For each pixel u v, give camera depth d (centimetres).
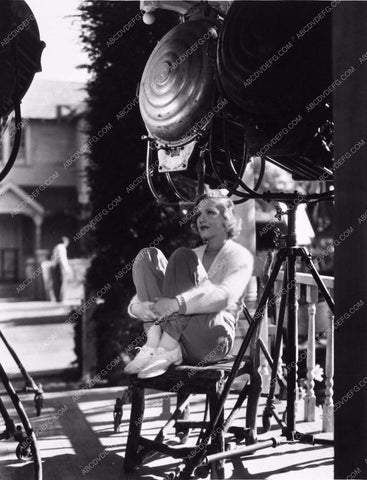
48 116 2731
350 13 293
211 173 469
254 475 395
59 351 1145
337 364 302
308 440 390
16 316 1695
